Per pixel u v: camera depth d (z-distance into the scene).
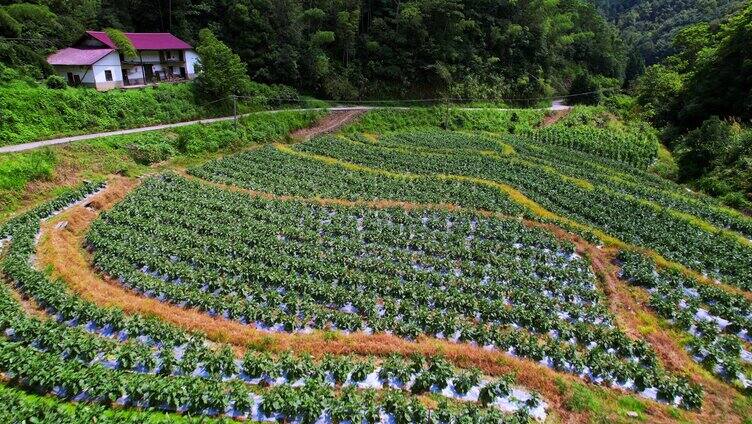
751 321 29.89
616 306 32.06
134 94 66.06
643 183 61.09
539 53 124.25
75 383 21.33
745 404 23.98
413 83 105.94
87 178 49.34
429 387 23.69
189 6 90.94
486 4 117.75
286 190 51.16
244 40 89.31
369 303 29.62
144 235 37.78
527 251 38.03
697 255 38.88
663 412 23.23
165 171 54.72
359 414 20.92
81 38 69.25
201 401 21.06
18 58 60.28
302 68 94.69
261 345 26.16
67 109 57.19
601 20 157.12
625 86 141.62
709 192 57.69
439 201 49.03
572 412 22.86
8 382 21.97
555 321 28.95
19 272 30.38
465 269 34.84
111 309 27.39
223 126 69.94
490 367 25.33
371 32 106.56
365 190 52.19
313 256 35.97
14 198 43.31
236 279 32.56
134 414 20.19
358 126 86.88
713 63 81.56
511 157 70.31
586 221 45.72
